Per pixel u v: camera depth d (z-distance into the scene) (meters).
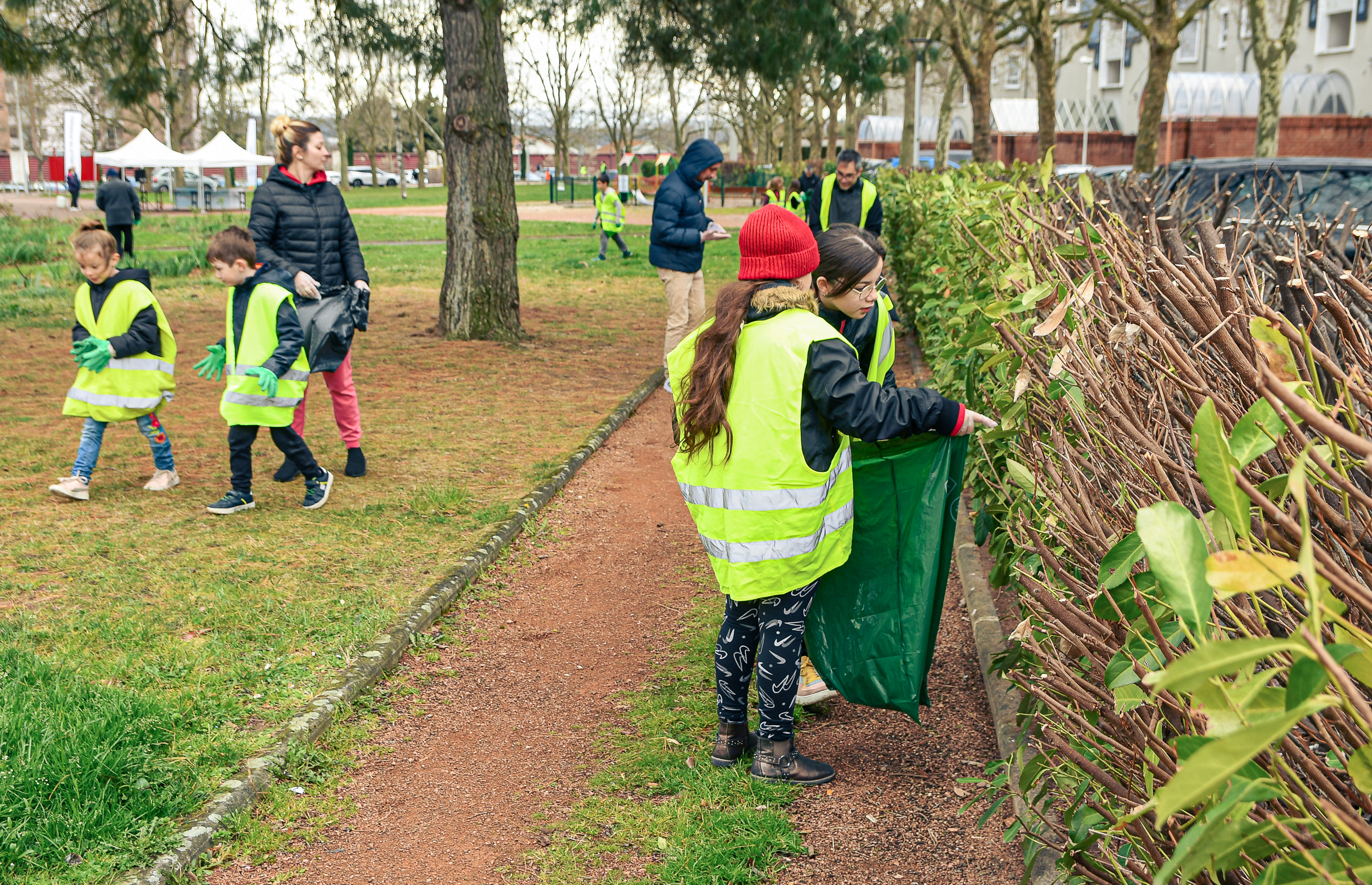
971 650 4.25
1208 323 1.76
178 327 12.65
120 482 6.21
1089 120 50.84
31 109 58.25
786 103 48.66
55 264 18.55
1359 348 1.68
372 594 4.61
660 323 13.11
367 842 3.05
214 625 4.25
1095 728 1.90
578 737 3.65
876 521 3.23
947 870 2.85
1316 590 0.85
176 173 44.75
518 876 2.88
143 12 12.58
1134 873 1.68
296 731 3.50
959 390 4.46
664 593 4.92
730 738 3.37
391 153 86.94
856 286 3.15
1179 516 1.10
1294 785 1.18
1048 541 2.62
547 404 8.48
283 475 6.23
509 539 5.46
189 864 2.85
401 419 7.90
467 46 10.90
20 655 3.79
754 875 2.84
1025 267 2.95
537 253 23.39
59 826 2.84
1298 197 8.29
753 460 2.96
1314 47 45.25
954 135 62.84
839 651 3.32
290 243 6.05
